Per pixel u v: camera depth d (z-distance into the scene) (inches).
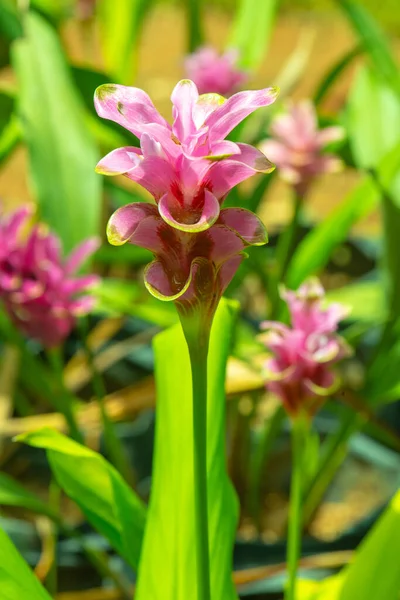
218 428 34.4
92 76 62.1
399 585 34.9
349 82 159.0
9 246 46.9
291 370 36.7
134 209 28.1
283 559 58.6
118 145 66.6
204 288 28.5
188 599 35.3
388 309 62.3
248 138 71.1
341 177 137.6
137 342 76.6
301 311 37.7
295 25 223.8
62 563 59.1
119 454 51.9
